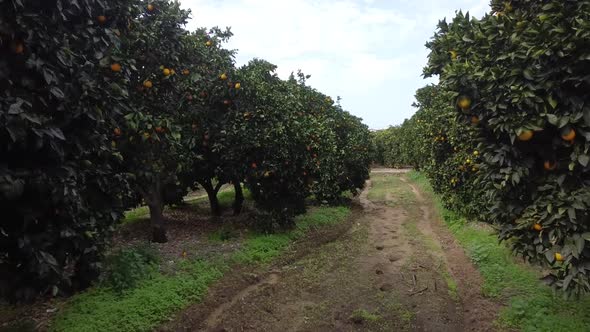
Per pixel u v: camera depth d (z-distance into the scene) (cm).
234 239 765
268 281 617
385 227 1012
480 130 365
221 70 767
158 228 721
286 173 789
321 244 848
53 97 264
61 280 301
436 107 1087
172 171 703
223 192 1430
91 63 295
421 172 2242
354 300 540
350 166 1382
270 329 462
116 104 339
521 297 477
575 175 314
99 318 412
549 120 301
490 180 374
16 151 245
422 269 659
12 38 229
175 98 694
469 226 856
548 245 330
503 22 332
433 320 478
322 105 1276
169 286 507
